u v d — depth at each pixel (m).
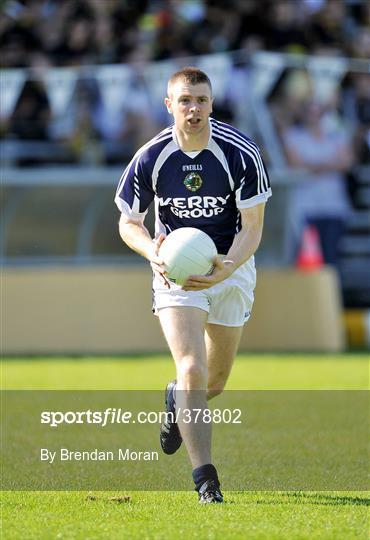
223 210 22.69
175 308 21.94
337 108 81.06
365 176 83.50
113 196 64.12
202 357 21.42
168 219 23.06
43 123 75.75
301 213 80.31
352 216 82.75
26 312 62.00
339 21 87.88
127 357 58.25
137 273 62.84
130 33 84.81
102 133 75.31
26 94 76.06
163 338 62.81
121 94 75.31
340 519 19.11
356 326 71.06
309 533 17.86
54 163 75.56
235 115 73.81
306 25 86.88
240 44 85.62
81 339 62.19
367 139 83.56
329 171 81.19
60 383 44.12
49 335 62.03
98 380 45.31
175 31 85.19
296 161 80.19
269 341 63.75
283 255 66.25
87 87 75.31
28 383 44.12
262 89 75.81
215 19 85.88
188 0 86.06
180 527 18.34
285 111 80.00
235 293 22.86
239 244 21.97
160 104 75.38
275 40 86.25
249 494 22.17
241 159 21.94
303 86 80.06
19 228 63.66
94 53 84.00
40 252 63.91
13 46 83.69
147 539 17.39
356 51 87.88
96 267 64.00
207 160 22.11
